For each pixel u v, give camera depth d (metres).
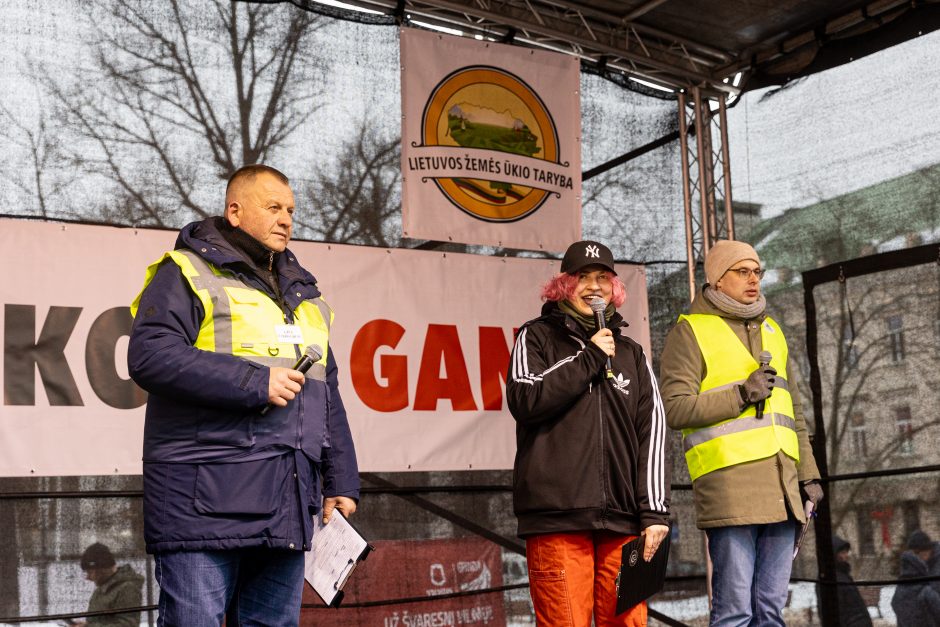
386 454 4.41
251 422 2.43
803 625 4.92
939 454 4.60
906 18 4.92
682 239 5.28
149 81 4.20
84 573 3.83
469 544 4.52
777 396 3.70
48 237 3.94
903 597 4.64
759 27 5.28
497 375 4.72
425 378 4.55
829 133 5.12
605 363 3.14
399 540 4.38
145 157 4.15
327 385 2.76
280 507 2.45
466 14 4.91
